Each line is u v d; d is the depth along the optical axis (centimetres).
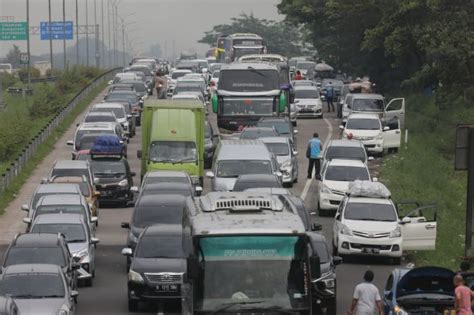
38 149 13075
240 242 3969
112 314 5712
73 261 6131
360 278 6781
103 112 13312
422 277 4994
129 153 13025
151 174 8781
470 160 5762
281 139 10712
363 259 7400
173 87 18338
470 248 5825
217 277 3944
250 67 11919
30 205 7969
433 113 16038
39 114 17425
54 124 15038
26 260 5794
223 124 11950
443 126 15175
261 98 11906
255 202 4297
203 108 10200
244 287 3944
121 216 9300
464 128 5750
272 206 4297
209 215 4188
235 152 9288
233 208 4238
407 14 14488
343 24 18462
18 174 11256
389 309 5019
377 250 7206
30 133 14425
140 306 5981
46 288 5238
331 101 17738
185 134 10000
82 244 6575
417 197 9675
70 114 17025
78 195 7706
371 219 7338
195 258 3862
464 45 13012
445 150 13662
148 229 6247
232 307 3919
